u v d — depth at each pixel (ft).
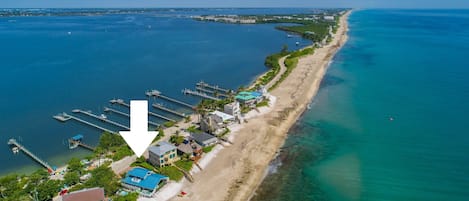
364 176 284.00
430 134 355.77
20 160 310.86
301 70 622.13
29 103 456.04
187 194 253.85
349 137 353.92
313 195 260.62
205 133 335.26
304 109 436.35
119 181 259.80
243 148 322.34
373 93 495.82
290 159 312.29
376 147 332.19
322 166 300.20
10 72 620.90
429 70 625.00
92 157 296.92
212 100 440.86
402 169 293.02
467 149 323.16
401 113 414.62
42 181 261.24
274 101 450.30
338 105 448.65
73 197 229.25
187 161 290.56
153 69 649.20
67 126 384.68
